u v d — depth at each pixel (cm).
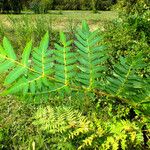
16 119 330
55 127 256
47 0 2258
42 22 653
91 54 98
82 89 99
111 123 243
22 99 90
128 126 228
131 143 235
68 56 94
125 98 113
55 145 268
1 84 391
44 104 334
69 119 257
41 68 90
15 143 296
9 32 679
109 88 105
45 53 90
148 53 391
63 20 1093
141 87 106
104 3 2411
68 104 329
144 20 502
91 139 231
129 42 446
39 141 285
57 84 94
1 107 350
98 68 99
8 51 87
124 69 104
